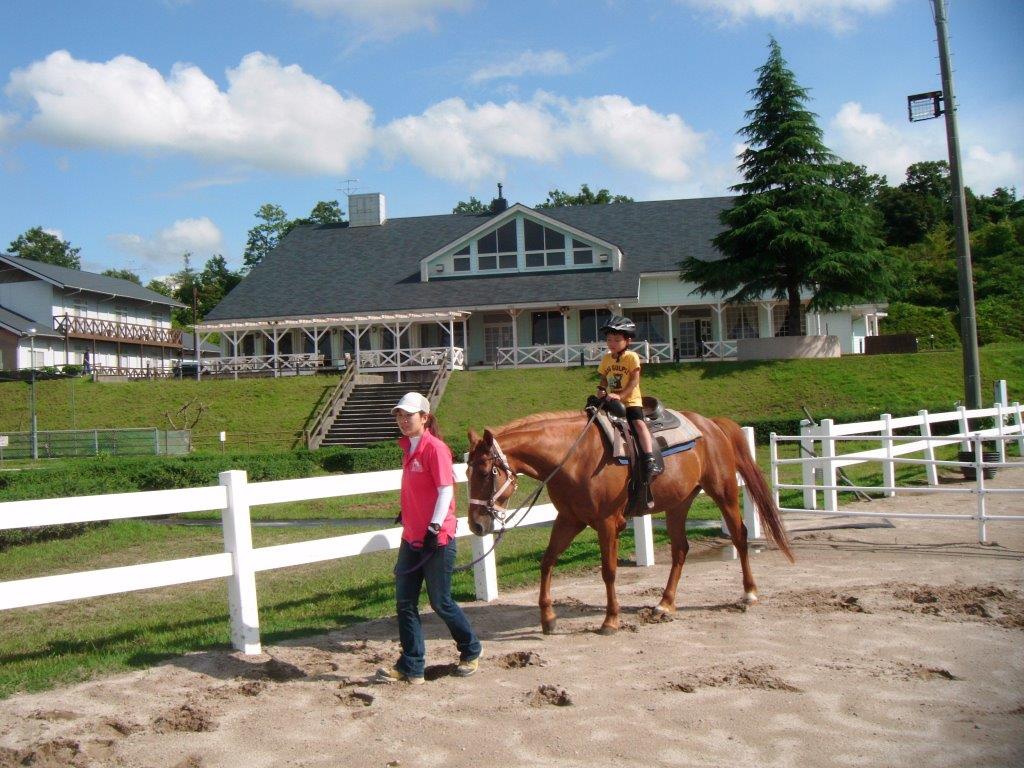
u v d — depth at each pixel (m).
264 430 32.69
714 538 12.07
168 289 106.19
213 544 13.57
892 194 81.88
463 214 51.81
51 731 5.12
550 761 4.62
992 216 84.81
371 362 40.41
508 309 41.34
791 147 35.00
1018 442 20.89
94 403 37.12
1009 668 5.92
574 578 9.73
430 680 6.01
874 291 35.59
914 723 5.02
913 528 12.02
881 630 6.93
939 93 17.45
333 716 5.34
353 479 7.62
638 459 7.20
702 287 37.03
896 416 25.00
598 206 50.16
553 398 33.75
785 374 33.66
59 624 8.50
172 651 6.78
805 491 13.81
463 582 9.51
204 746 4.91
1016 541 10.66
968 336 17.52
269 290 46.56
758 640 6.77
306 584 10.01
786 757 4.61
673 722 5.09
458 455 22.83
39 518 5.82
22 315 52.94
